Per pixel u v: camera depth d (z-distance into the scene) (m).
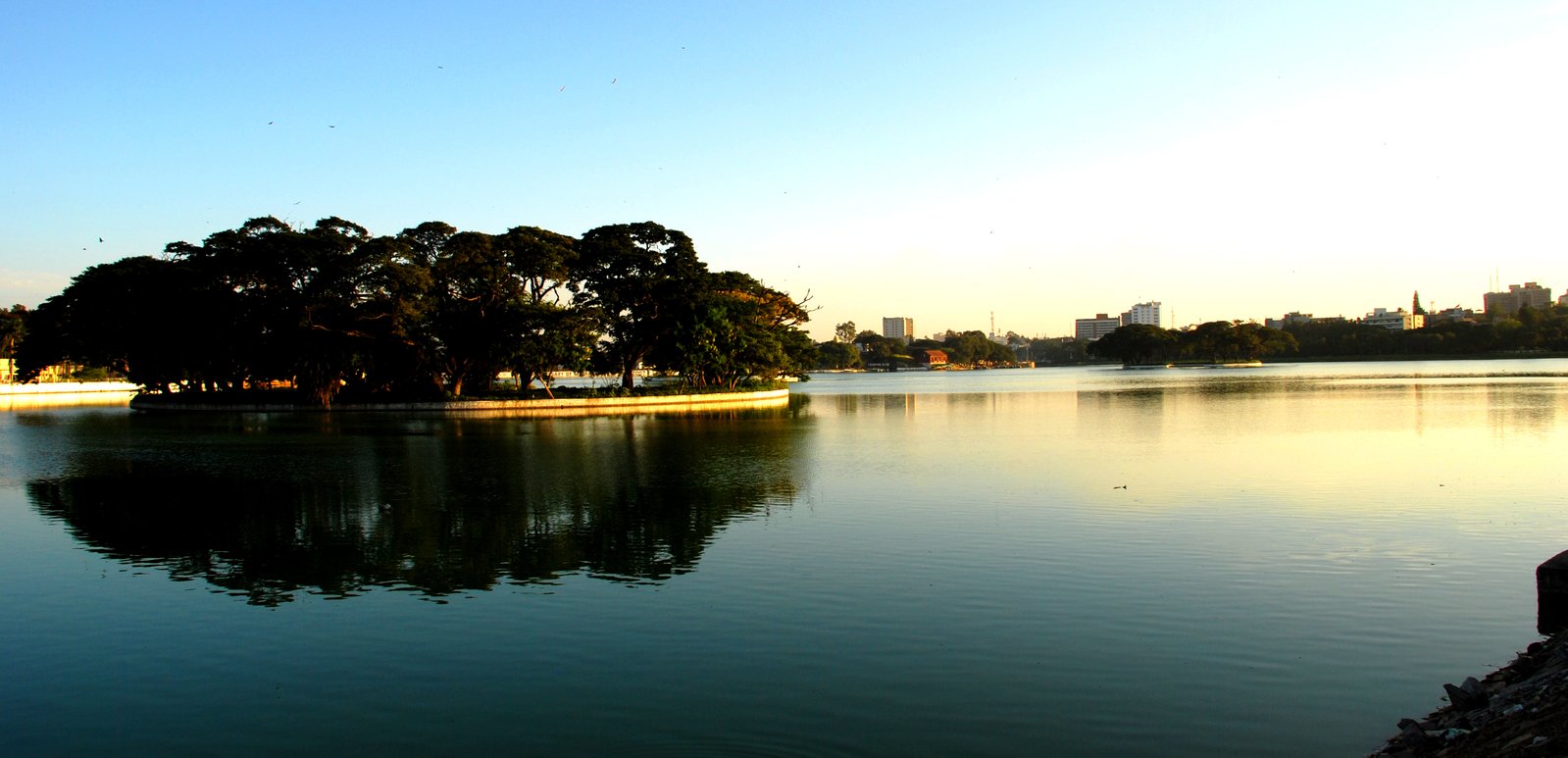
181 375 96.25
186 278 87.00
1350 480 32.56
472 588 19.66
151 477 37.97
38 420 78.06
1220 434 50.84
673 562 21.72
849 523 26.12
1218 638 15.84
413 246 89.56
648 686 14.05
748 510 28.44
